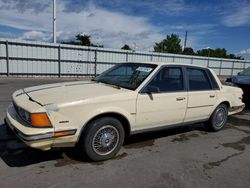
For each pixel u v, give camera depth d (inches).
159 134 193.3
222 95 201.6
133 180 119.0
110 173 124.7
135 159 143.5
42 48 748.0
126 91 143.7
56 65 786.8
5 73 697.6
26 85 495.2
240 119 262.1
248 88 315.6
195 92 178.4
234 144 180.1
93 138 132.4
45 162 133.0
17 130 119.6
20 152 143.0
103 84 161.5
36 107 117.6
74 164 132.5
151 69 159.0
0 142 155.2
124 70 173.5
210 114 198.2
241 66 1389.0
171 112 164.4
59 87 150.1
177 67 171.0
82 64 839.1
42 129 115.6
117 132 140.9
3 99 311.0
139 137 182.5
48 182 113.1
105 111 131.9
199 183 119.9
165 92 159.8
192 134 199.8
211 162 145.6
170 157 149.5
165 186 115.3
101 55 875.4
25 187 108.1
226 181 123.4
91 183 114.2
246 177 128.8
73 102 123.0
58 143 121.2
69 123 122.1
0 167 124.9
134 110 144.6
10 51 692.7
